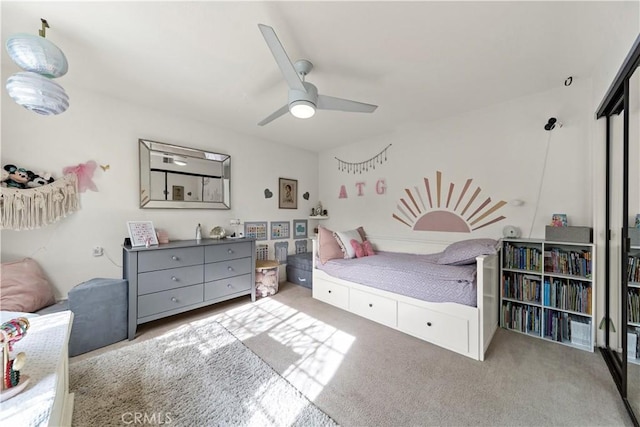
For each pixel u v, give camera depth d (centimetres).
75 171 234
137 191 270
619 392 153
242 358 191
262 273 336
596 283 203
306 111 190
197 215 317
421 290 223
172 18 151
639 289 155
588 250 216
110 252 253
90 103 242
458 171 300
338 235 342
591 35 164
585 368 178
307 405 145
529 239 238
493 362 187
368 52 183
